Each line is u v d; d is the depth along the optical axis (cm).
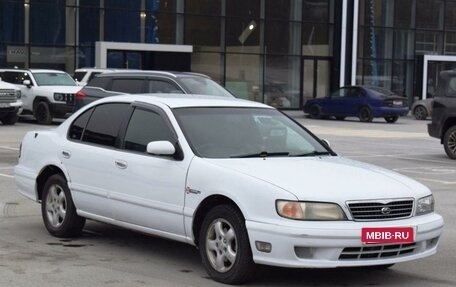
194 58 3662
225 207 663
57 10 3297
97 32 3403
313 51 4012
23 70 2786
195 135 731
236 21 3762
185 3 3616
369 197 641
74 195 828
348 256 627
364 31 4141
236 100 834
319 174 675
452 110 1839
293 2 3925
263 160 711
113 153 782
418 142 2362
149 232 746
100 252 795
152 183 729
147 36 3528
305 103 3709
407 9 4259
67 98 2639
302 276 710
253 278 675
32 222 957
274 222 623
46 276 689
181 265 741
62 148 851
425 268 755
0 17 3170
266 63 3869
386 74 4228
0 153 1723
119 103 816
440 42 4381
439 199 1214
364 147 2152
